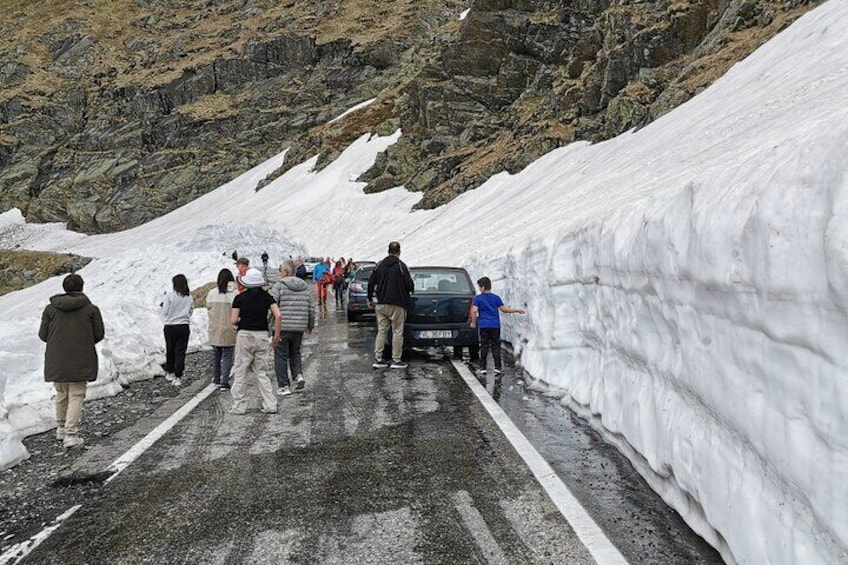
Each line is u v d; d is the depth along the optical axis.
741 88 24.56
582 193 26.50
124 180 87.44
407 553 3.39
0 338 7.04
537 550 3.38
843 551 2.12
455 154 49.56
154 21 129.00
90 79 107.81
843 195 2.15
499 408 6.78
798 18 27.05
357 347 11.89
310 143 76.88
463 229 34.25
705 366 3.38
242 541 3.60
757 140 16.66
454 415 6.51
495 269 12.30
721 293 3.15
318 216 55.16
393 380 8.53
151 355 9.71
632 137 31.05
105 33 122.44
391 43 91.88
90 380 5.84
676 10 35.41
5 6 135.88
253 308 6.98
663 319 4.20
